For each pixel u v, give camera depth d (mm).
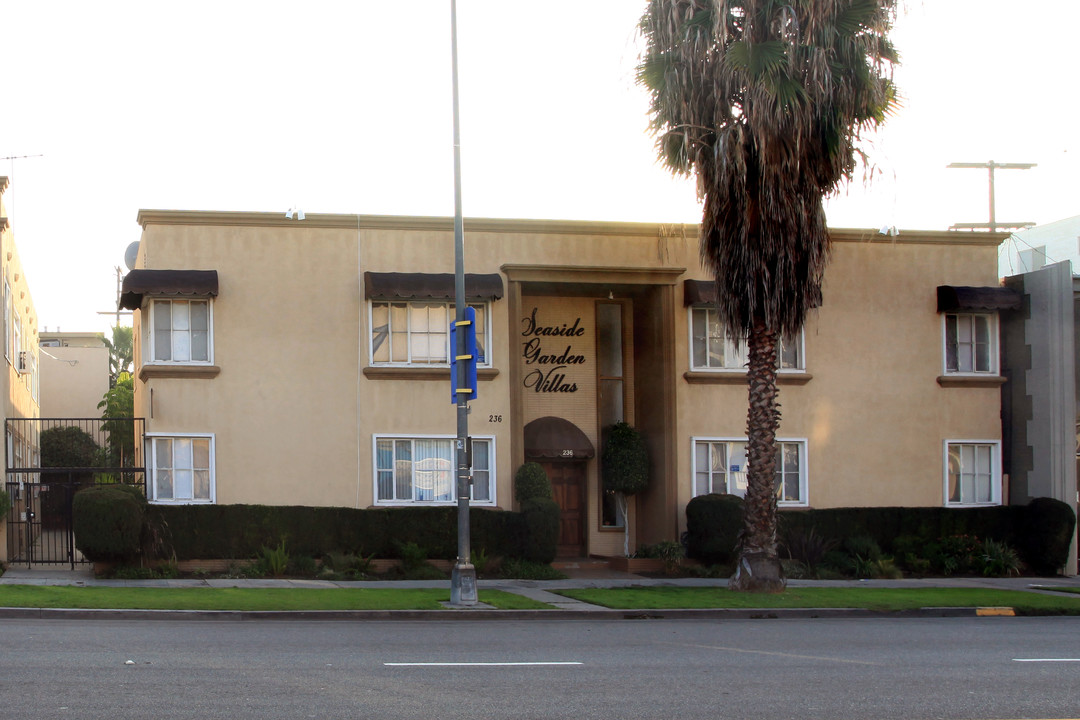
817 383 25781
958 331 26906
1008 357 27578
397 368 23625
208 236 23203
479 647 12969
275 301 23375
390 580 22094
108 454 41250
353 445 23453
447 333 24109
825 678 10906
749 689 10156
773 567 20453
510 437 24141
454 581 17641
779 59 18859
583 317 26781
